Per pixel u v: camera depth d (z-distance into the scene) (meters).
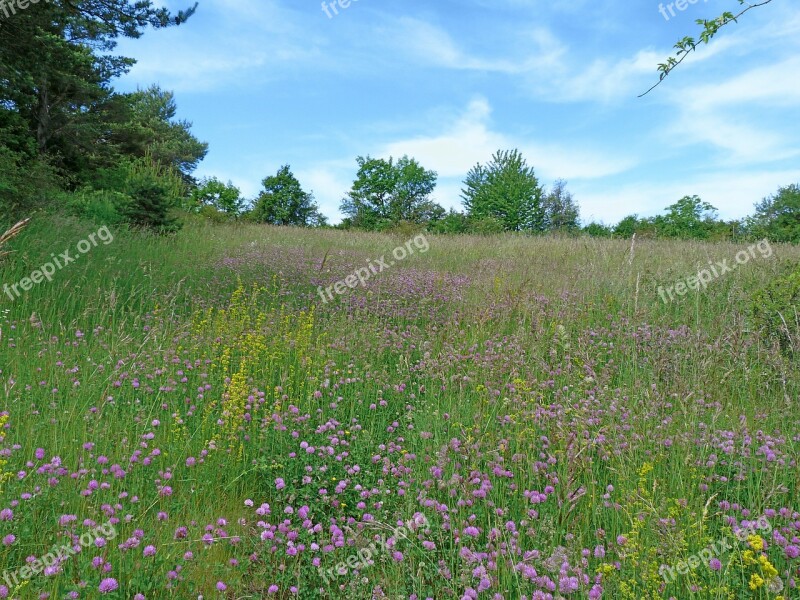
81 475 3.69
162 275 10.34
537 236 21.31
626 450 4.08
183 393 5.41
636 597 2.79
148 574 3.00
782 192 27.28
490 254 15.77
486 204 49.12
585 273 10.99
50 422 4.41
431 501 3.48
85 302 8.10
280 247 15.62
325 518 3.74
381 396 5.71
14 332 6.69
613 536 3.34
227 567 3.15
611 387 5.87
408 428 5.03
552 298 9.25
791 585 2.83
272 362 6.19
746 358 6.17
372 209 55.38
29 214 12.00
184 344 6.59
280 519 3.79
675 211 35.31
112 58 26.53
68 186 23.66
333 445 4.48
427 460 4.02
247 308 8.60
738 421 4.86
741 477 3.72
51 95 23.00
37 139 23.02
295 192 42.84
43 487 3.54
